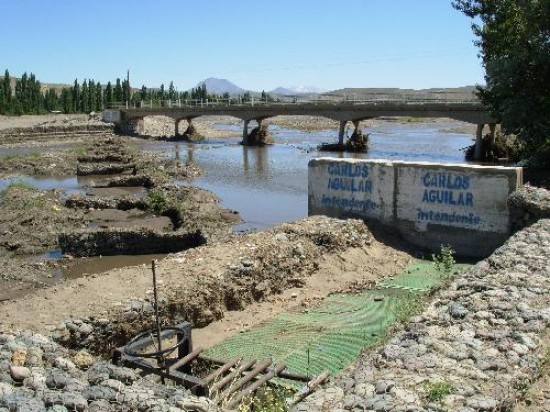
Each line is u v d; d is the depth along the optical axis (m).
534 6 23.89
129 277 13.62
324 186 20.56
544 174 22.53
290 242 16.44
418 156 53.09
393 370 7.99
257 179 42.53
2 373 7.50
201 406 7.26
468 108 46.78
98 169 46.44
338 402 7.31
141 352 10.44
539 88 24.16
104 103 106.38
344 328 12.66
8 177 44.50
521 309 9.65
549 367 8.40
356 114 56.78
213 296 13.46
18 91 105.06
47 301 12.23
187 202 29.88
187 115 73.94
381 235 19.19
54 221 25.97
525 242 13.46
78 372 7.82
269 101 70.06
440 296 10.73
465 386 7.43
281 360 11.08
